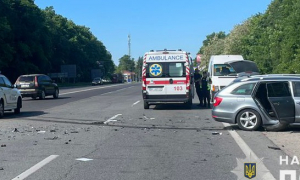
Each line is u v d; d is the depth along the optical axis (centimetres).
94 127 1397
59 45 9275
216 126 1390
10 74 6538
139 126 1412
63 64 9506
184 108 2130
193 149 981
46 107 2342
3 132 1286
